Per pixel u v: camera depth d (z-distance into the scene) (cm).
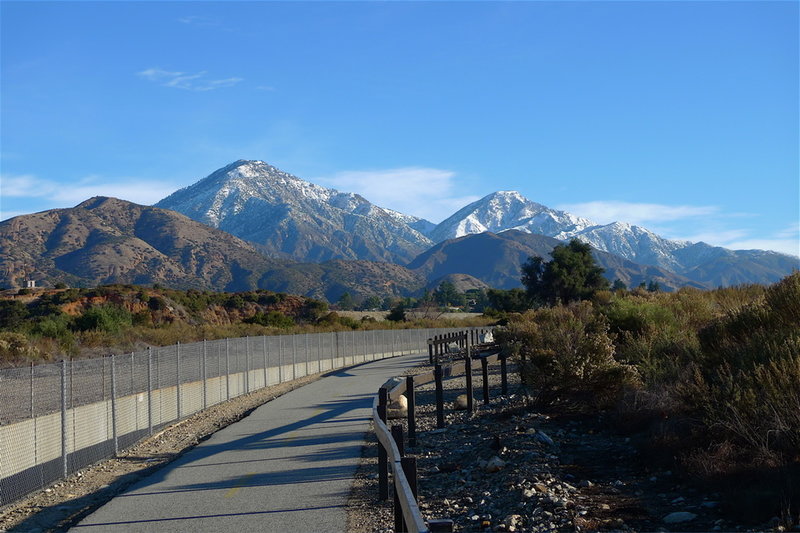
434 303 18325
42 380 2481
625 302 2355
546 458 1230
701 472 973
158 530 943
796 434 952
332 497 1086
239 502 1077
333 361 4553
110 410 1653
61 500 1234
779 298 1390
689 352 1518
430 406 2206
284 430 1805
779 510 805
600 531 825
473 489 1095
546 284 8744
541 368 1725
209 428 2045
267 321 6656
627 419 1413
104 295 7388
